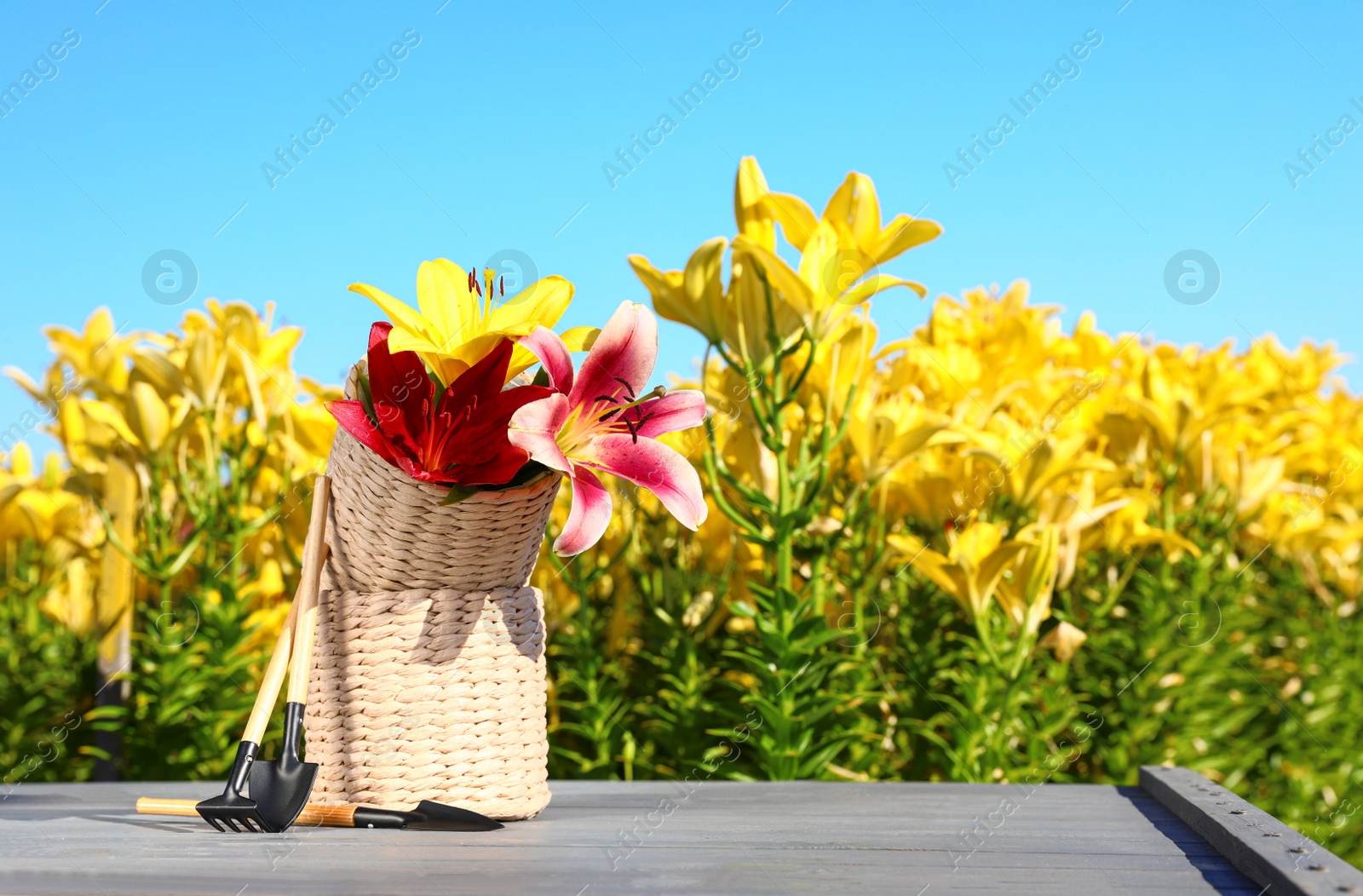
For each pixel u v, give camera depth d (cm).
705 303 201
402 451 116
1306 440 367
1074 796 162
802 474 203
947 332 276
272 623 242
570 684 227
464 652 125
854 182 198
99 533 269
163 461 238
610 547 233
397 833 119
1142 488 277
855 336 207
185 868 97
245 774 117
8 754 250
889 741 231
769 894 89
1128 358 325
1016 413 275
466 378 115
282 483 242
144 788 182
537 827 126
